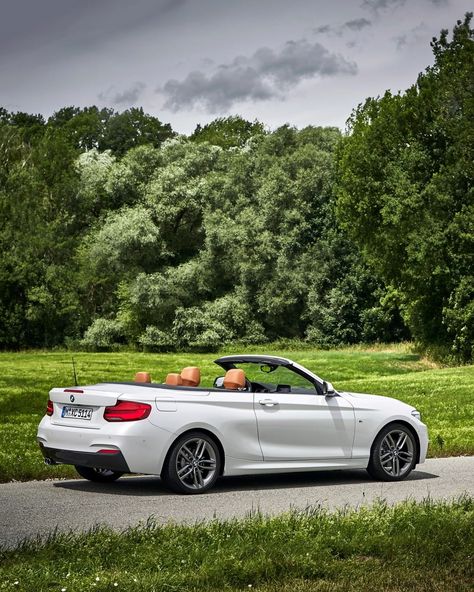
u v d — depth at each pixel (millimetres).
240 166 71562
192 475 10383
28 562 6289
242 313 66562
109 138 100375
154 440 10047
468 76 47219
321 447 11203
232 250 67938
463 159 45625
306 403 11164
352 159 49562
